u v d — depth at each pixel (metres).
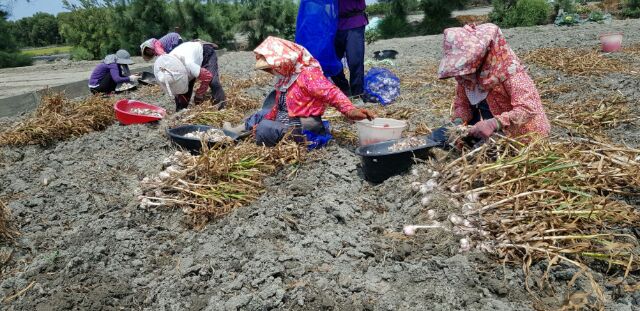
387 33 26.55
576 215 3.20
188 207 3.95
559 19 21.77
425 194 3.64
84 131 6.32
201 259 3.36
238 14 23.83
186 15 22.80
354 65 7.16
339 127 5.69
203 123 6.05
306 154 4.64
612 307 2.65
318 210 3.76
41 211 4.20
